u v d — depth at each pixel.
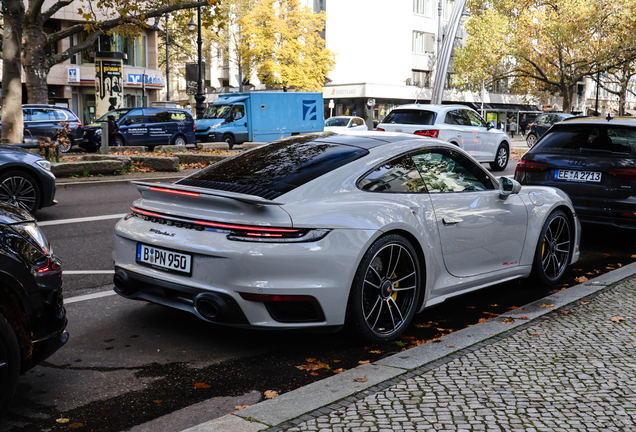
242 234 3.58
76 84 39.19
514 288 5.64
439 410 2.89
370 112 52.84
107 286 5.46
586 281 5.53
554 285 5.75
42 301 2.96
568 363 3.52
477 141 16.84
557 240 5.83
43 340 2.98
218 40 50.97
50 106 21.83
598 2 39.44
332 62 47.97
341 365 3.76
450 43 54.88
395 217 3.98
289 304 3.62
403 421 2.77
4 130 16.45
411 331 4.43
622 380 3.28
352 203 3.88
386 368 3.43
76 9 37.84
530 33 41.62
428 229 4.25
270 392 3.32
